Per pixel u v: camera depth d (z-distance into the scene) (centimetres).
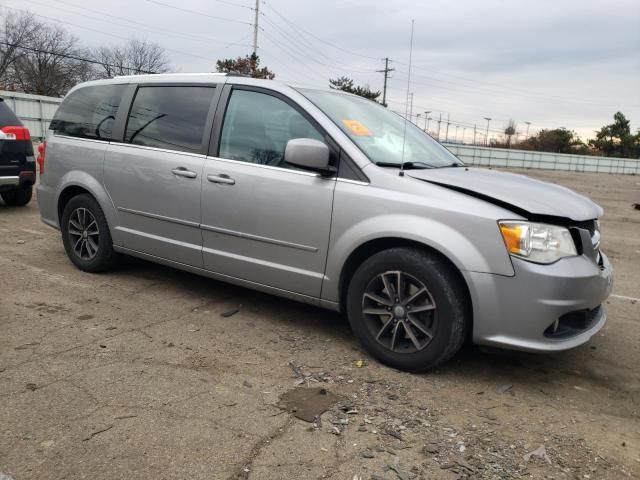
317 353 379
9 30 4859
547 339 323
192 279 538
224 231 423
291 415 295
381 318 365
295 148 356
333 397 317
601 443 286
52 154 556
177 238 457
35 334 386
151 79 494
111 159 498
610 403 332
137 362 350
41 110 2748
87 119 536
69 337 384
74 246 544
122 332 398
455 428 292
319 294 386
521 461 265
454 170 407
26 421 276
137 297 478
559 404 326
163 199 459
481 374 360
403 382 341
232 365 353
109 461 248
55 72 5009
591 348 416
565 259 326
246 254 416
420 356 344
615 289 595
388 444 273
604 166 5809
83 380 322
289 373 346
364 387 331
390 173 358
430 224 334
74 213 538
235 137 425
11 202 896
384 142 407
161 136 469
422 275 337
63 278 520
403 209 344
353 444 271
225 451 260
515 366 375
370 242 362
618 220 1232
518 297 317
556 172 5125
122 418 283
